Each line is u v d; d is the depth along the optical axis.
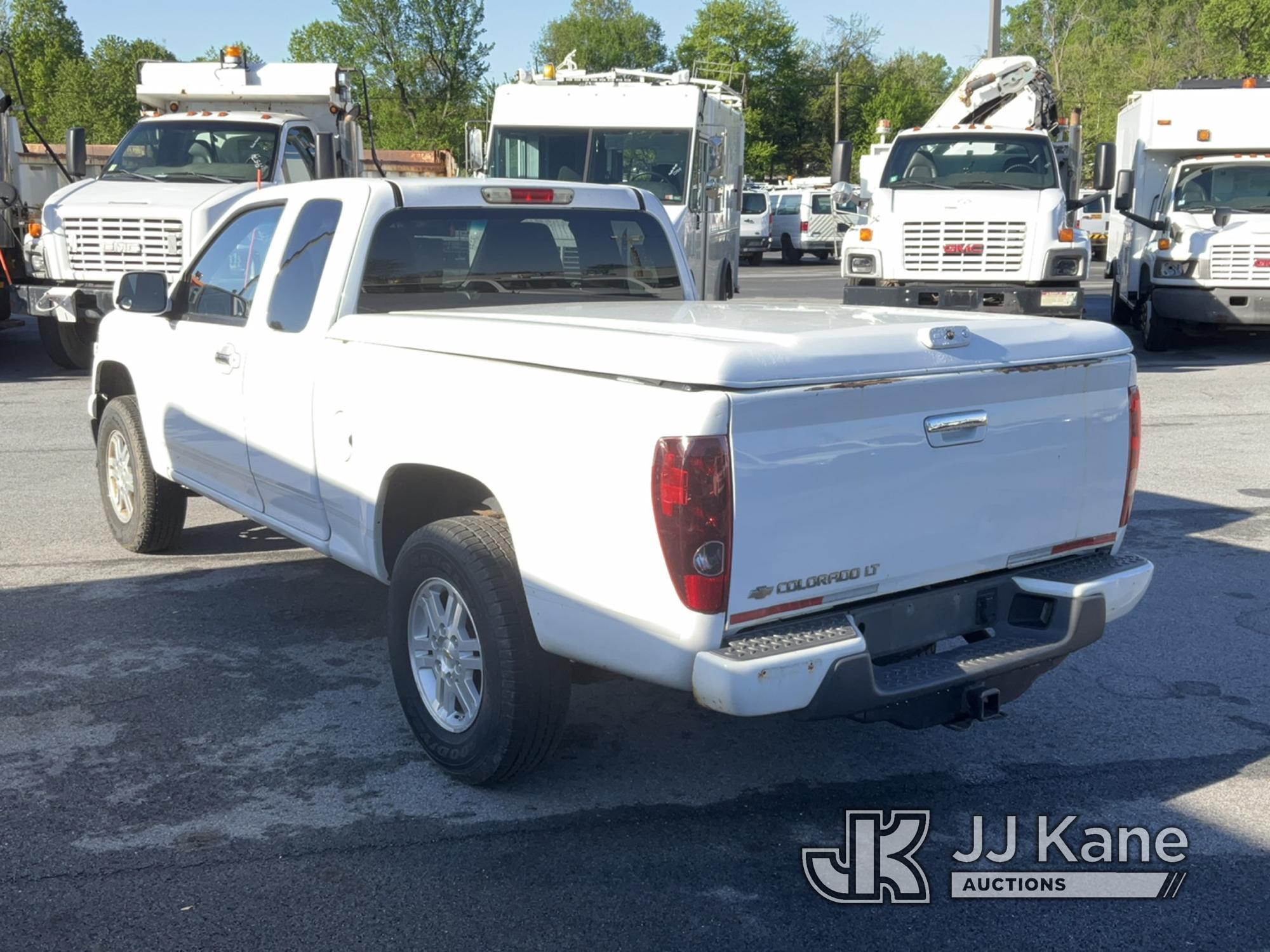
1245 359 15.71
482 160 14.81
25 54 83.31
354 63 68.81
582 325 4.10
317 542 5.10
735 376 3.32
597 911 3.53
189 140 14.24
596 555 3.62
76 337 14.25
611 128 14.05
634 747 4.63
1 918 3.46
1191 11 67.19
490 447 3.97
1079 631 4.04
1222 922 3.50
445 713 4.34
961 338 3.80
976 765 4.48
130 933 3.39
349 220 4.95
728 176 16.62
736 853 3.86
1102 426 4.21
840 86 78.31
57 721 4.80
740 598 3.41
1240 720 4.86
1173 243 15.61
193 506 8.31
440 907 3.54
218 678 5.25
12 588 6.45
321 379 4.81
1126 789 4.29
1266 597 6.34
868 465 3.59
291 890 3.62
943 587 3.95
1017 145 14.17
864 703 3.56
